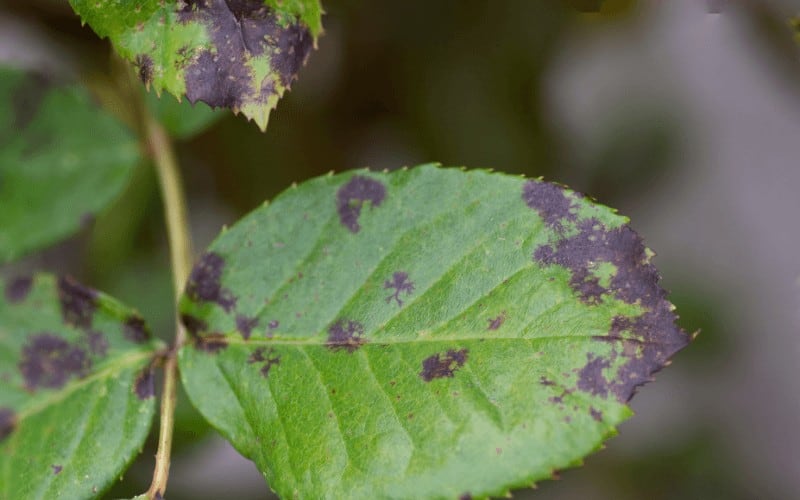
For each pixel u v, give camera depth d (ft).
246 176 1.07
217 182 1.07
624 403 0.84
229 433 0.88
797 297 0.97
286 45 0.86
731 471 1.14
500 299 0.86
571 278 0.86
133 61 0.86
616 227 0.86
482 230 0.87
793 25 0.93
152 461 1.03
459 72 1.05
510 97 1.06
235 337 0.88
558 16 1.04
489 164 1.06
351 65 1.05
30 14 1.02
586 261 0.86
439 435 0.85
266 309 0.88
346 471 0.85
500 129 1.06
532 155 1.06
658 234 1.13
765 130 1.09
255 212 0.89
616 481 1.16
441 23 1.05
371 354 0.87
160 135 0.97
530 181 0.87
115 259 1.05
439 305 0.87
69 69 1.00
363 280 0.88
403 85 1.06
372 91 1.06
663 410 1.16
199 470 1.11
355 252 0.88
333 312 0.88
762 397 1.14
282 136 1.06
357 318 0.87
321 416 0.86
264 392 0.88
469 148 1.06
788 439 1.13
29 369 0.90
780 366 1.13
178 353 0.89
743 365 1.14
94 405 0.90
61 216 0.96
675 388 1.16
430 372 0.86
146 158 0.98
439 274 0.87
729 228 1.13
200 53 0.86
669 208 1.13
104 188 0.96
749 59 1.05
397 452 0.85
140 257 1.06
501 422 0.85
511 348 0.85
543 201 0.86
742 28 1.03
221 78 0.86
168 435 0.89
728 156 1.10
